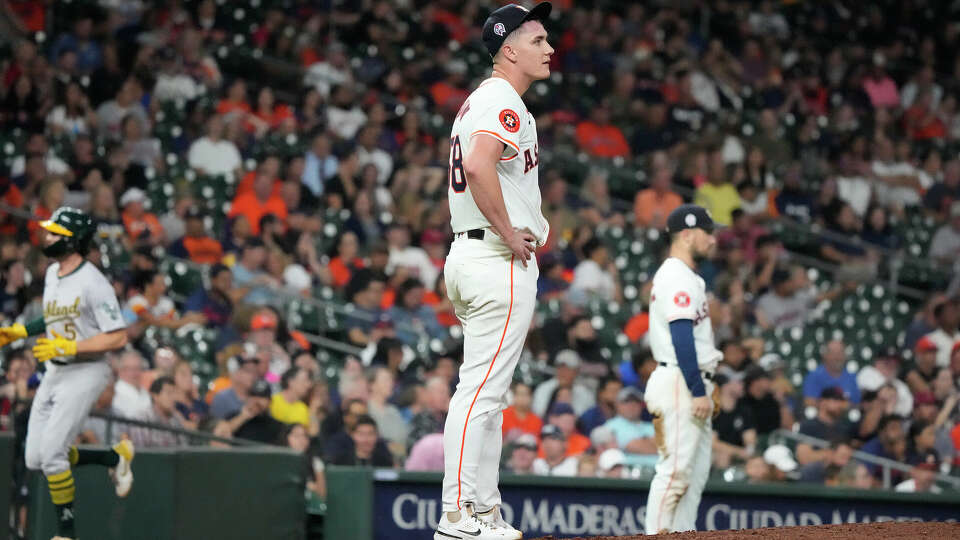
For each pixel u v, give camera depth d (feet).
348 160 152.25
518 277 52.26
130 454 80.18
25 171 138.72
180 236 136.56
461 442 51.96
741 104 199.41
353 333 130.21
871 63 214.48
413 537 87.51
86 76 154.10
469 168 50.24
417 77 180.65
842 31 223.51
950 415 129.18
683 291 70.95
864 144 187.52
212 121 151.74
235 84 161.89
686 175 172.96
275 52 176.55
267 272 133.49
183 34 164.04
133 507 86.22
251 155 155.74
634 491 90.07
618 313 144.66
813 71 209.26
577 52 195.72
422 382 115.96
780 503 92.53
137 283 122.11
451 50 196.85
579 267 146.61
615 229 160.97
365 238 148.15
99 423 93.50
